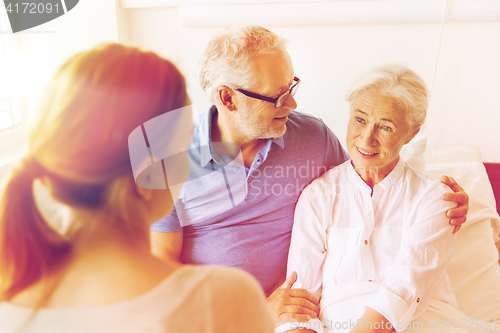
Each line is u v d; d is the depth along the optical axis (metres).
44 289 0.43
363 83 1.11
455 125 1.90
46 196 0.44
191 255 1.34
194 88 1.73
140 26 1.94
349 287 1.14
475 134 1.90
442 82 1.84
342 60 1.87
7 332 0.42
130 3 1.84
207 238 1.32
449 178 1.20
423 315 1.09
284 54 1.12
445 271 1.27
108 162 0.45
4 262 0.44
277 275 1.33
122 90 0.46
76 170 0.44
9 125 1.74
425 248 1.08
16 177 0.44
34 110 0.46
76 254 0.45
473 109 1.86
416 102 1.09
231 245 1.30
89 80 0.45
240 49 1.08
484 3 1.63
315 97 1.95
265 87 1.09
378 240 1.18
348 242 1.20
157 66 0.49
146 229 0.50
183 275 0.46
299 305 1.10
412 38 1.78
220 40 1.13
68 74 0.46
